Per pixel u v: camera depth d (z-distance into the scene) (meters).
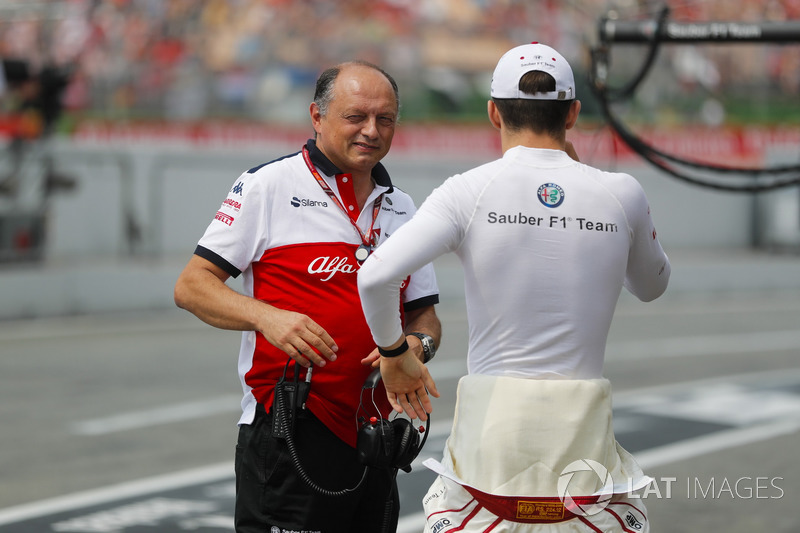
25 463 18.34
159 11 45.47
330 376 9.00
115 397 23.91
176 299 9.12
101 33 44.62
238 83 46.59
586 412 7.59
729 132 53.09
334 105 8.98
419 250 7.52
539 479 7.52
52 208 41.53
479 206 7.63
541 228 7.61
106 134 44.50
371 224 9.34
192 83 45.97
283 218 9.10
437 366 27.97
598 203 7.75
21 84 40.94
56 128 43.22
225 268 9.02
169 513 15.57
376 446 8.57
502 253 7.59
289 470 9.00
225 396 24.11
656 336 34.78
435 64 48.84
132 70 45.16
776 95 53.38
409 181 48.47
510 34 50.00
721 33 14.16
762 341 33.94
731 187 13.92
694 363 29.44
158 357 29.14
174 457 18.84
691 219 56.00
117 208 43.59
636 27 14.45
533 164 7.76
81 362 28.23
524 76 7.79
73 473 17.75
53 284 36.03
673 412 22.84
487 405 7.64
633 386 25.89
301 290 9.05
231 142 46.53
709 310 42.88
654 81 50.94
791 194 55.72
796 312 42.47
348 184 9.20
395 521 9.68
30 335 32.78
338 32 47.41
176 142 45.62
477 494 7.57
